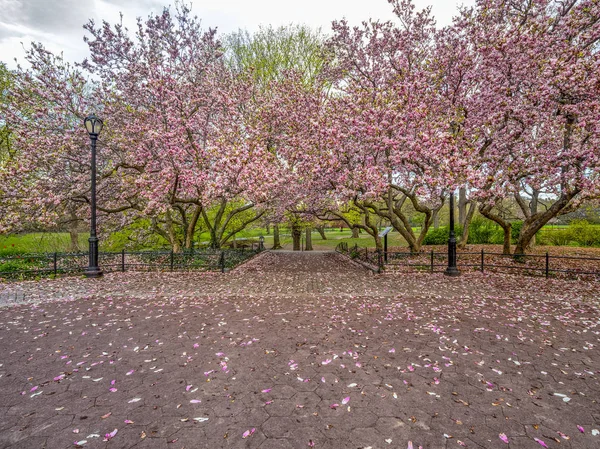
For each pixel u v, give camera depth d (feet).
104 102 44.29
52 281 34.09
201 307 23.09
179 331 17.71
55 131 42.34
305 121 47.01
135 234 61.82
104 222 57.21
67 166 46.14
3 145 61.72
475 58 41.32
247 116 52.21
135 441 8.62
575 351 14.55
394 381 11.89
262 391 11.21
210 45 48.78
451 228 36.22
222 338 16.57
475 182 30.07
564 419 9.52
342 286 31.07
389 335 16.83
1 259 39.06
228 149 38.19
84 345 15.64
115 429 9.09
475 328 17.81
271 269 46.37
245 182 38.06
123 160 47.21
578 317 19.80
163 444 8.50
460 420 9.51
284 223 90.89
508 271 38.32
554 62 30.04
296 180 47.24
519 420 9.48
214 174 40.14
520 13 41.42
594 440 8.58
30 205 38.29
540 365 13.14
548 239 64.80
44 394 11.07
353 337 16.56
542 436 8.77
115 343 15.89
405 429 9.11
